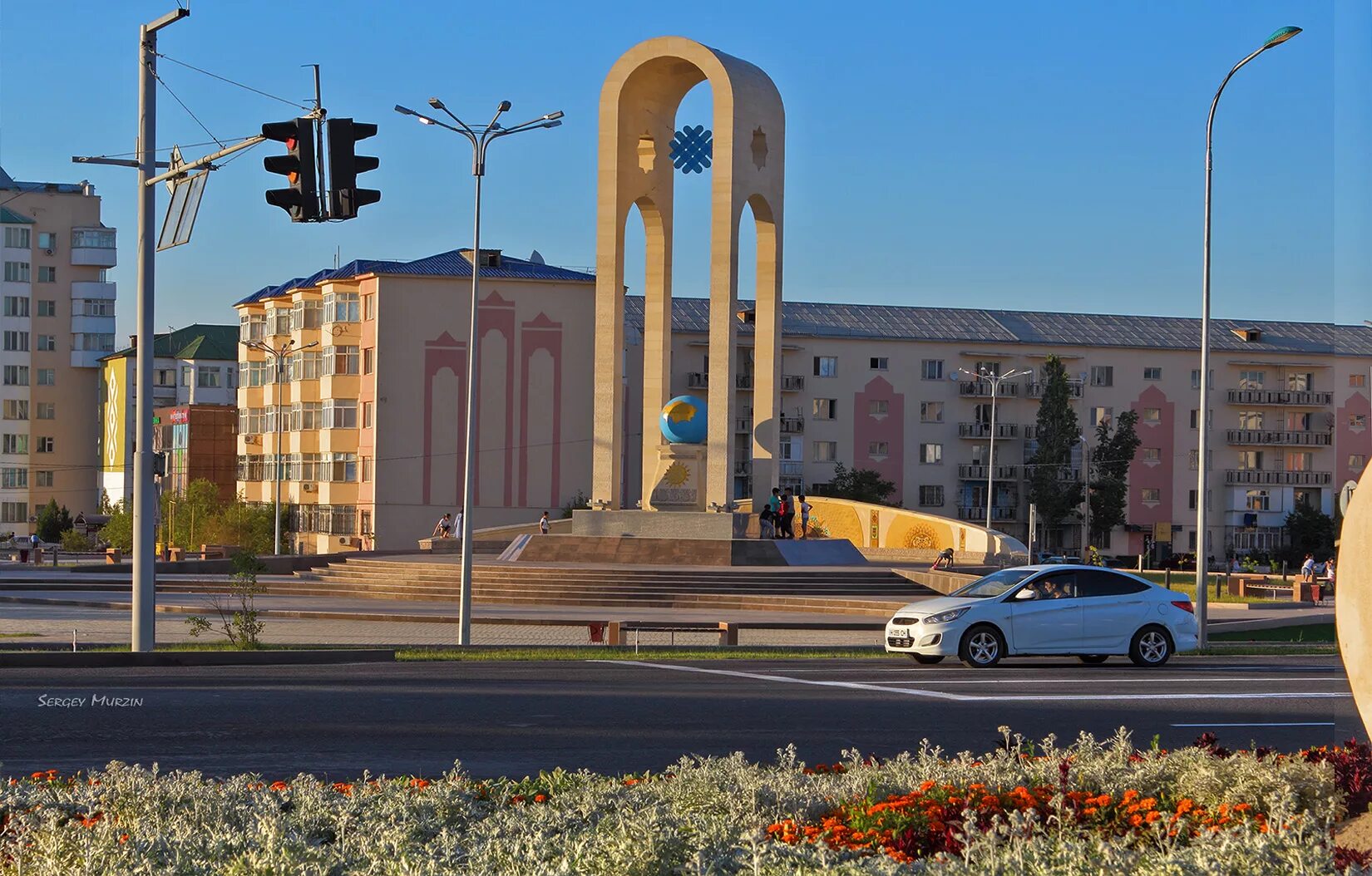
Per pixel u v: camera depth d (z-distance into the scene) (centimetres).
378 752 1238
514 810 841
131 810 828
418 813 818
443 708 1519
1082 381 9106
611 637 2550
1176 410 9206
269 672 1927
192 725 1376
